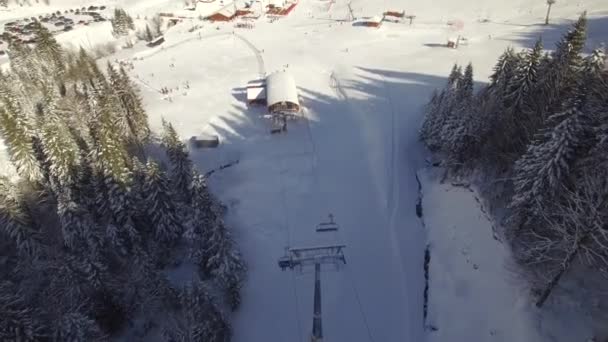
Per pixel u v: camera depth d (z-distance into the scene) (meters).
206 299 34.25
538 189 31.16
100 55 112.62
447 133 46.53
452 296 35.38
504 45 82.94
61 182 47.47
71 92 80.50
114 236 43.47
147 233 46.66
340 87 75.38
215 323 34.12
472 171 44.75
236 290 39.12
